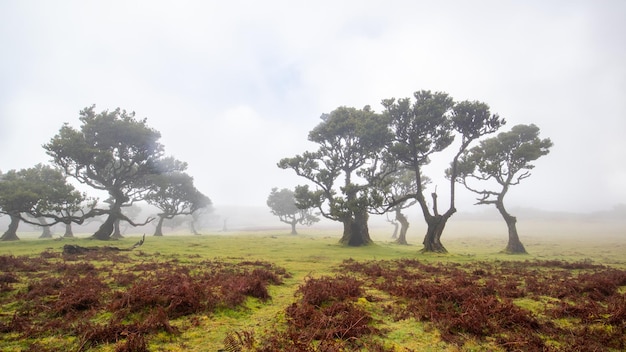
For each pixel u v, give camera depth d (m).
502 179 39.16
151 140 44.62
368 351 6.03
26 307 8.23
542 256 30.09
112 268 16.14
